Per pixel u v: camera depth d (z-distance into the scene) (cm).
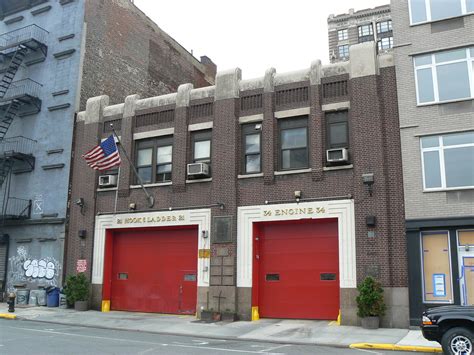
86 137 2608
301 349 1381
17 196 2770
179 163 2327
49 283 2548
